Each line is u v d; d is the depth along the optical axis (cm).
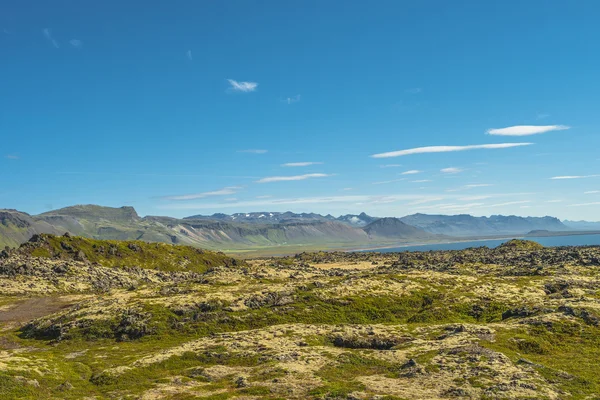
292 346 7088
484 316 9862
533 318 8056
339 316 10169
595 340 6825
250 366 6228
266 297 11200
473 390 4528
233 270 19000
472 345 6278
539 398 4259
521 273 15175
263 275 16775
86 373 6309
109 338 9194
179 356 6856
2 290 15812
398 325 8712
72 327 9719
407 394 4553
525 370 5153
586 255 19775
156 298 11706
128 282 19962
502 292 11400
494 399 4291
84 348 8525
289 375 5462
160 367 6419
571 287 11506
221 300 10975
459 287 12250
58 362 6569
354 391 4662
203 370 6016
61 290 16875
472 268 18612
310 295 11319
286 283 13338
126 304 11075
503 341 6712
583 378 4953
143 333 9175
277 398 4628
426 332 7819
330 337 7806
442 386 4762
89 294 16425
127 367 6347
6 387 5000
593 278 13300
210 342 7706
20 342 9375
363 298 11194
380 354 6425
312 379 5278
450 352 5981
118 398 4944
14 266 19175
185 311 10231
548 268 15850
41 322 10550
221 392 5003
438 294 11619
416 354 6222
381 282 12800
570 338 6988
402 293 11675
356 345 7356
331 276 17288
